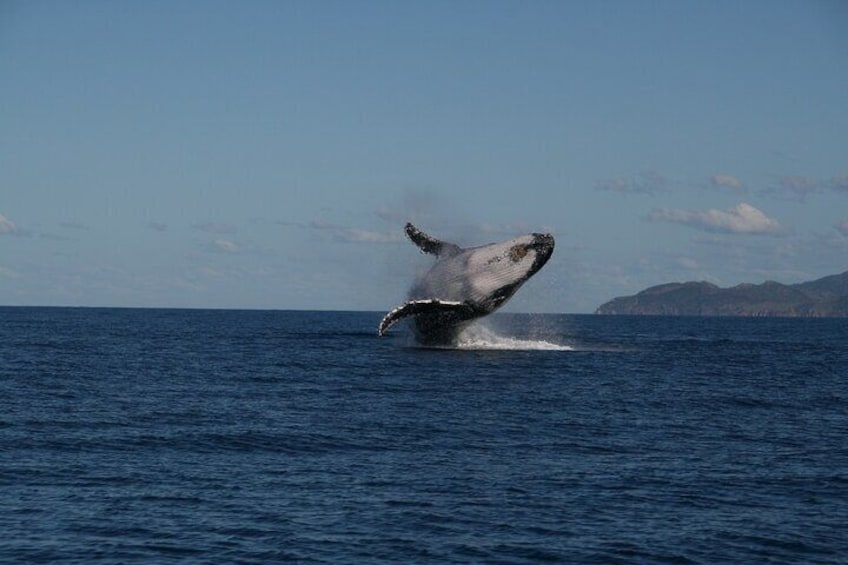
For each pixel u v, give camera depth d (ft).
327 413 148.77
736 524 88.17
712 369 252.01
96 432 127.75
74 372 213.66
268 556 77.56
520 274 221.05
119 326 529.04
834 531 86.43
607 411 158.30
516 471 108.06
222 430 131.03
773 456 120.57
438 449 120.16
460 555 78.54
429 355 249.96
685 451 122.93
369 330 485.56
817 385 215.92
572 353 283.59
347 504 92.22
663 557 79.15
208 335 405.59
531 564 77.10
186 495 94.84
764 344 416.46
